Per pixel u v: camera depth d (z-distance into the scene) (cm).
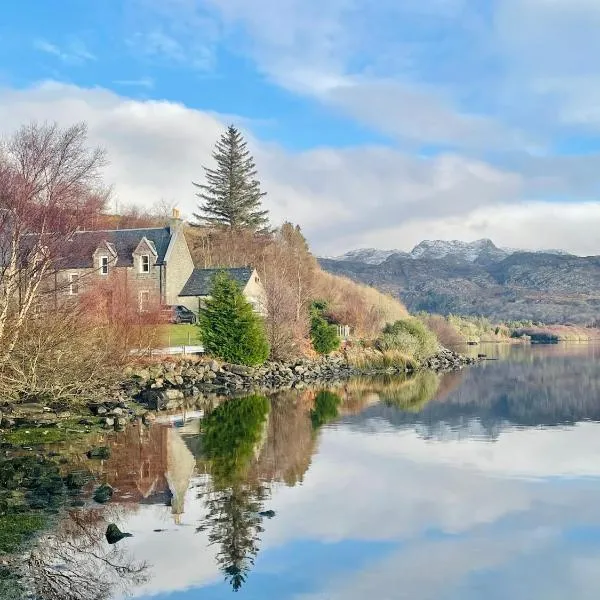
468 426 2706
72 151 3341
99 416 2738
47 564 1130
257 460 1997
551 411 3192
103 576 1096
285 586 1086
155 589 1059
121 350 3500
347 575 1134
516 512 1498
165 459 1975
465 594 1068
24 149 2412
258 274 6812
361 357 6050
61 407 2756
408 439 2394
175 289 6272
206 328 4934
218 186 9656
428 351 6856
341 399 3697
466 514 1479
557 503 1572
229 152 9644
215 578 1109
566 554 1247
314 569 1157
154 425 2647
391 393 4028
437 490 1673
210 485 1684
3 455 1916
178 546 1245
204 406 3334
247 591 1062
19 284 2467
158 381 3816
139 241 6331
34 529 1291
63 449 2064
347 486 1697
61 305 2852
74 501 1486
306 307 6303
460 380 4997
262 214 9706
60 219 2500
